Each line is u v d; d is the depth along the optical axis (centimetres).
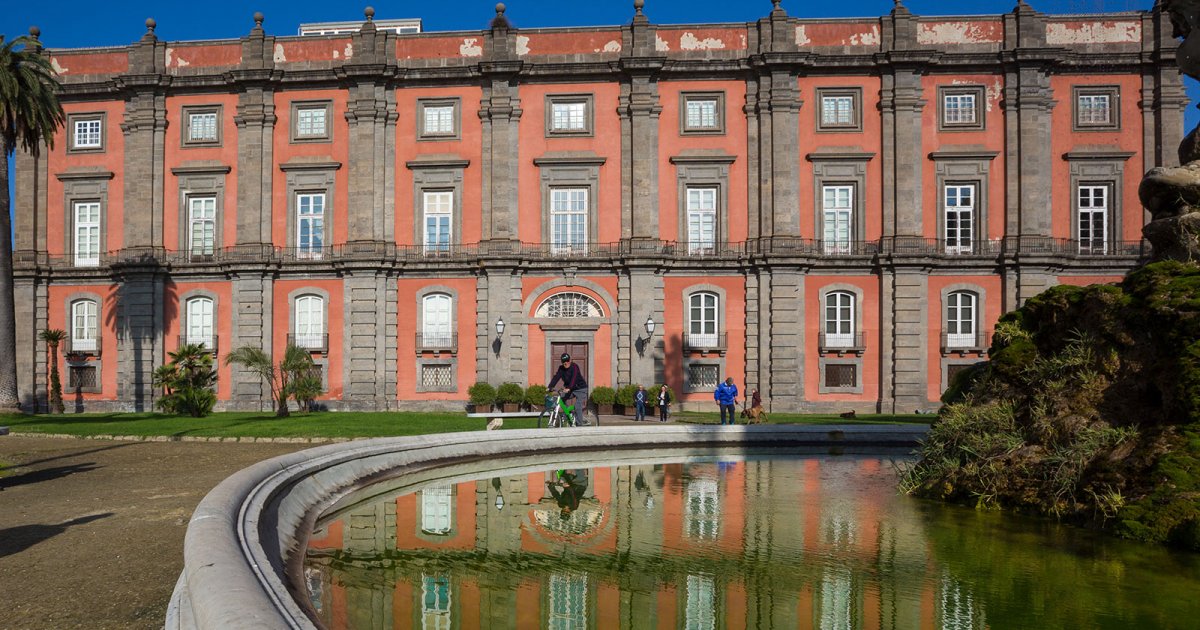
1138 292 780
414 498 905
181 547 691
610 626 407
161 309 3441
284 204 3453
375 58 3425
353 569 550
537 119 3412
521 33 3416
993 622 398
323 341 3359
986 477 786
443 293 3384
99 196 3562
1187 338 707
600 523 707
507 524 721
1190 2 923
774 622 406
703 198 3381
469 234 3397
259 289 3391
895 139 3303
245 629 306
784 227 3284
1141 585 471
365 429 2023
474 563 561
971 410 878
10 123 2762
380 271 3356
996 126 3312
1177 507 592
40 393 3531
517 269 3319
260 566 475
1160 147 3266
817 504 799
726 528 664
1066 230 3297
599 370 3297
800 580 490
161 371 2931
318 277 3409
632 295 3278
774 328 3253
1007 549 574
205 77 3462
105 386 3500
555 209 3403
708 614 424
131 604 534
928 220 3319
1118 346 779
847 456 1414
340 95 3472
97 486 1077
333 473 940
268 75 3419
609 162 3388
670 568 526
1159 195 900
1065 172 3309
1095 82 3309
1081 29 3306
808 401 3275
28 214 3572
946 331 3247
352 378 3331
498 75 3381
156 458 1452
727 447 1584
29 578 597
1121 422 734
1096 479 681
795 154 3334
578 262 3306
